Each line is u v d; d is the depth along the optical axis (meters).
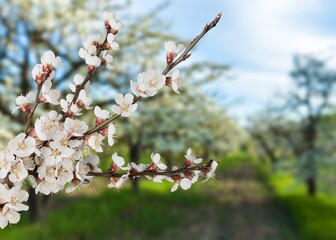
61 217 12.49
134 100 2.26
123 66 11.20
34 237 10.25
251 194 22.42
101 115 2.26
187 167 2.34
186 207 17.36
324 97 20.69
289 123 23.14
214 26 2.28
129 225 13.16
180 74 2.30
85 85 2.38
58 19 10.28
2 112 10.20
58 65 2.24
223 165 37.69
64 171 2.20
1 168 2.08
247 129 32.38
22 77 10.70
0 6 9.77
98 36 2.39
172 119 13.27
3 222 2.13
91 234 11.63
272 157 31.88
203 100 13.98
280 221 16.09
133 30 11.16
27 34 10.30
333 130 20.84
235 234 13.76
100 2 10.70
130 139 14.66
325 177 20.03
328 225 14.56
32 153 2.24
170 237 12.60
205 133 14.04
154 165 2.33
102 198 15.83
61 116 2.27
